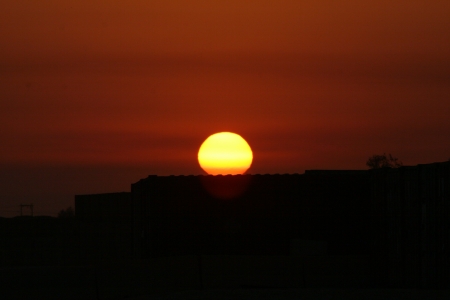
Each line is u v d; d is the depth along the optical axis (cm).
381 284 10631
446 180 8012
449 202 7906
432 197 8444
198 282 10469
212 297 7981
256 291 8538
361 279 10806
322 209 12062
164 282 10612
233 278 10544
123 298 8894
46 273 12369
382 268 10638
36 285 11294
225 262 11475
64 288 10956
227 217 12106
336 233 12000
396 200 9956
